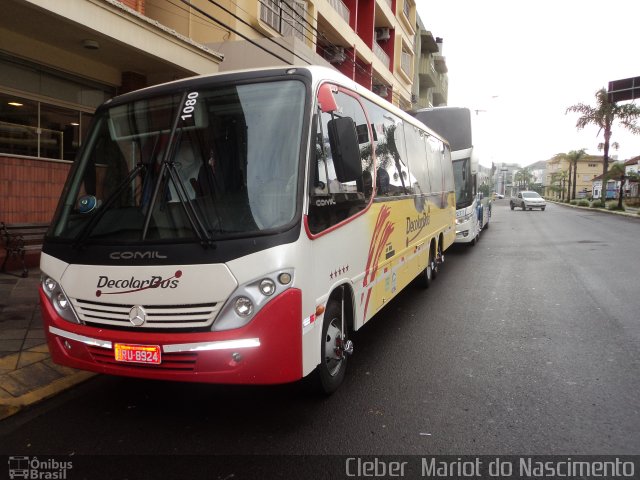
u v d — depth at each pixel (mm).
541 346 5812
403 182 6969
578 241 17359
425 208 8539
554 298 8328
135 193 3949
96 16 8727
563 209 46969
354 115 5145
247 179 3787
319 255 3955
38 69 9719
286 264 3525
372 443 3621
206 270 3502
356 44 22547
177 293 3531
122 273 3682
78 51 9930
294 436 3730
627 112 39250
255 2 14164
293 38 13688
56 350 3982
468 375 4941
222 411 4176
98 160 4312
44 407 4270
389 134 6445
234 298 3471
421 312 7480
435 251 9727
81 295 3811
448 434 3746
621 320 6895
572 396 4410
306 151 3852
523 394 4469
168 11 13828
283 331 3508
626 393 4465
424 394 4488
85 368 3869
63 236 4062
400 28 30562
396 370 5098
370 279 5359
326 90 4336
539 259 12992
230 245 3512
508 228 23859
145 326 3615
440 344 5945
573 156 60812
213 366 3488
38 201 9836
